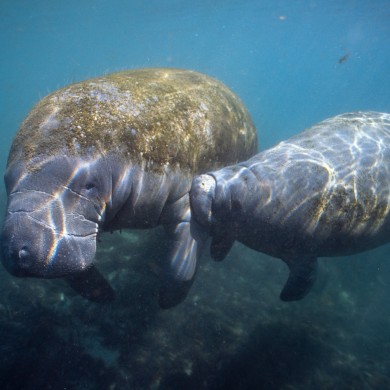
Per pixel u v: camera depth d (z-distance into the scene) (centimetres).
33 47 6000
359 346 549
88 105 329
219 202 406
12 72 11088
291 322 544
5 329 421
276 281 638
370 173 440
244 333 491
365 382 477
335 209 424
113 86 372
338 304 636
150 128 363
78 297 469
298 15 3519
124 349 427
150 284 497
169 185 387
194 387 411
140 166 346
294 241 443
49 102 322
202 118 444
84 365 403
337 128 484
